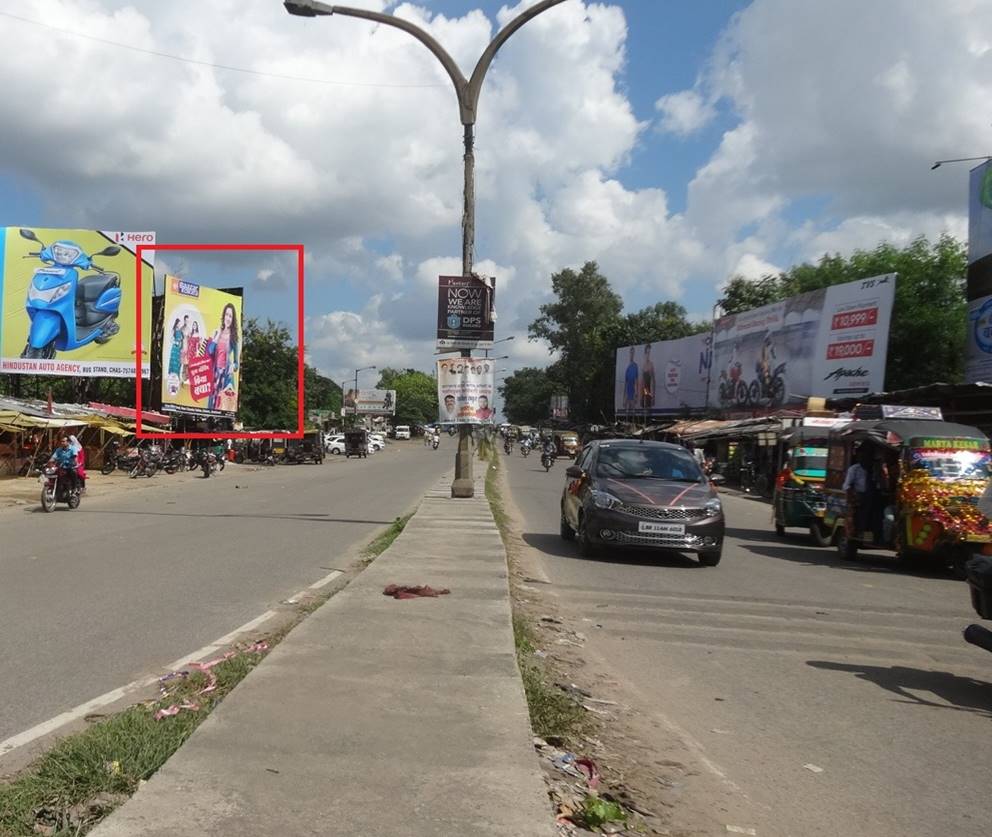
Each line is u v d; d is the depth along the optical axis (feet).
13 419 96.37
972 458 42.55
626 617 28.68
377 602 25.32
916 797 14.42
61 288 117.39
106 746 13.75
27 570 34.22
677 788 14.42
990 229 75.72
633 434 187.62
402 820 11.00
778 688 20.92
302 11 47.55
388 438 451.53
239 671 18.81
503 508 68.74
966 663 24.35
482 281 62.23
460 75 55.47
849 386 105.19
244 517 57.62
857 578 40.14
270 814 11.00
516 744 13.84
